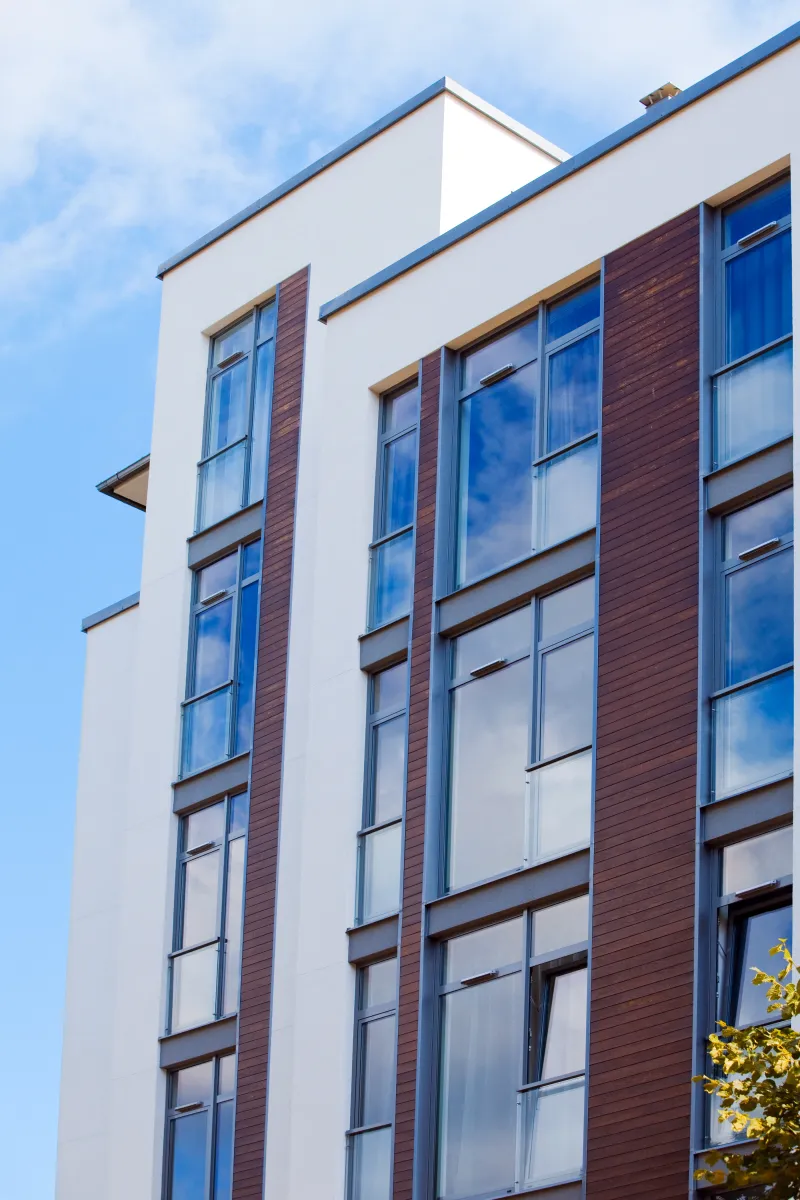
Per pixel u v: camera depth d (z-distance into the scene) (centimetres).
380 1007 2383
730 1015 2006
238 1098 2519
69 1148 2827
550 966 2205
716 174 2297
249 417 2908
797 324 2142
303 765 2602
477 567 2458
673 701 2139
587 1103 2077
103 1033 2855
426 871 2345
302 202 2928
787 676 2070
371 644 2533
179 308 3077
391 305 2658
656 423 2266
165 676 2870
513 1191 2152
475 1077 2241
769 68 2283
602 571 2262
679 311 2286
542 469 2417
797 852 1959
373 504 2614
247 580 2811
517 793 2306
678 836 2084
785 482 2131
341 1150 2345
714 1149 1867
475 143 2800
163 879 2761
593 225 2420
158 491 2989
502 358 2517
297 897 2544
